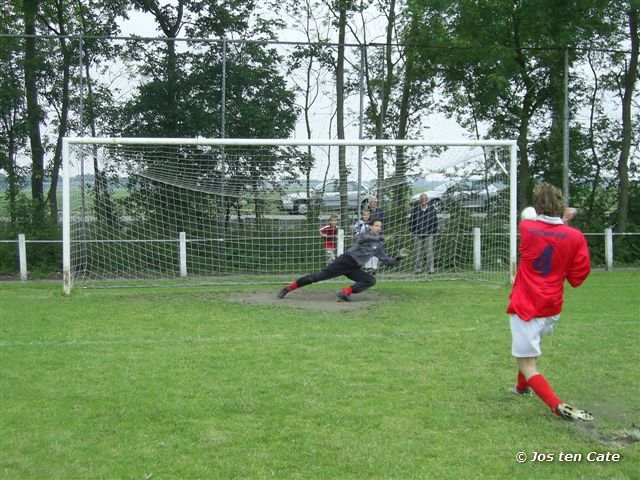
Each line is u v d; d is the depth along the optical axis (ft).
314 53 49.32
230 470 13.67
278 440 15.28
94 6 60.49
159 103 48.62
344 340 25.22
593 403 17.85
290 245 46.24
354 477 13.43
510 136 53.93
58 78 49.03
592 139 55.31
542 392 16.58
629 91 54.49
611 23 54.60
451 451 14.71
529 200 54.75
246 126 48.96
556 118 53.93
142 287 40.93
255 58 48.96
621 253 54.34
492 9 51.65
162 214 45.80
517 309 16.97
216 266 46.06
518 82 53.52
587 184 55.57
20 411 17.07
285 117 49.32
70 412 17.02
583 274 16.97
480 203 45.29
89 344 24.41
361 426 16.15
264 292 38.88
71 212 45.32
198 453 14.53
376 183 46.85
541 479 13.37
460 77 53.47
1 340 25.05
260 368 21.16
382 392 18.74
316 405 17.58
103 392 18.60
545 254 16.69
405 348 23.90
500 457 14.42
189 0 55.42
